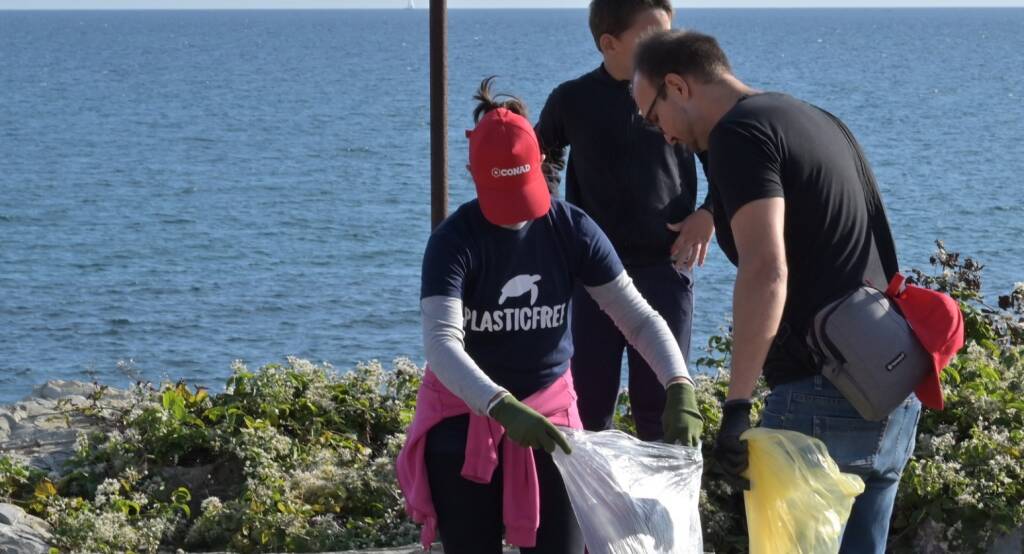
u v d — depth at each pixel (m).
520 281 4.08
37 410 7.43
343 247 38.12
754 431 4.06
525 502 4.06
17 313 28.41
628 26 5.63
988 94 120.12
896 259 4.30
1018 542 5.91
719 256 30.36
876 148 66.94
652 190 5.77
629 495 3.95
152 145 74.81
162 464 6.59
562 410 4.19
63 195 51.34
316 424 6.97
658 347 4.19
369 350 25.11
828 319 4.04
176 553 5.90
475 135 4.02
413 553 5.65
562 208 4.20
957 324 4.05
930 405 4.11
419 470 4.16
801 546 4.01
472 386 3.84
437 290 3.97
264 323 27.52
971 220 40.78
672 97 4.31
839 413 4.14
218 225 43.00
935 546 5.98
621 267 4.26
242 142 76.75
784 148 4.00
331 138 79.12
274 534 5.91
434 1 6.98
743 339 3.89
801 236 4.06
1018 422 6.67
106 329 26.83
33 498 6.19
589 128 5.79
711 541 6.04
